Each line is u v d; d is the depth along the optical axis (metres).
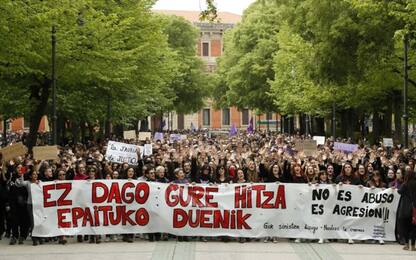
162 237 16.77
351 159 21.19
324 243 16.11
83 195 16.02
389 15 24.56
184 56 79.31
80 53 26.83
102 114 39.97
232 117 123.81
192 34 81.38
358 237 16.16
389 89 34.22
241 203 16.20
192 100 80.69
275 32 69.44
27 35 21.25
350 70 29.61
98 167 18.33
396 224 16.06
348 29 28.28
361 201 16.20
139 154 22.14
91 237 16.27
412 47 26.53
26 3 21.23
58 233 15.82
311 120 65.25
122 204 16.14
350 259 13.92
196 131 100.88
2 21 19.45
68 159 20.61
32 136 30.20
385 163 20.66
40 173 17.67
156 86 44.75
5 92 30.77
